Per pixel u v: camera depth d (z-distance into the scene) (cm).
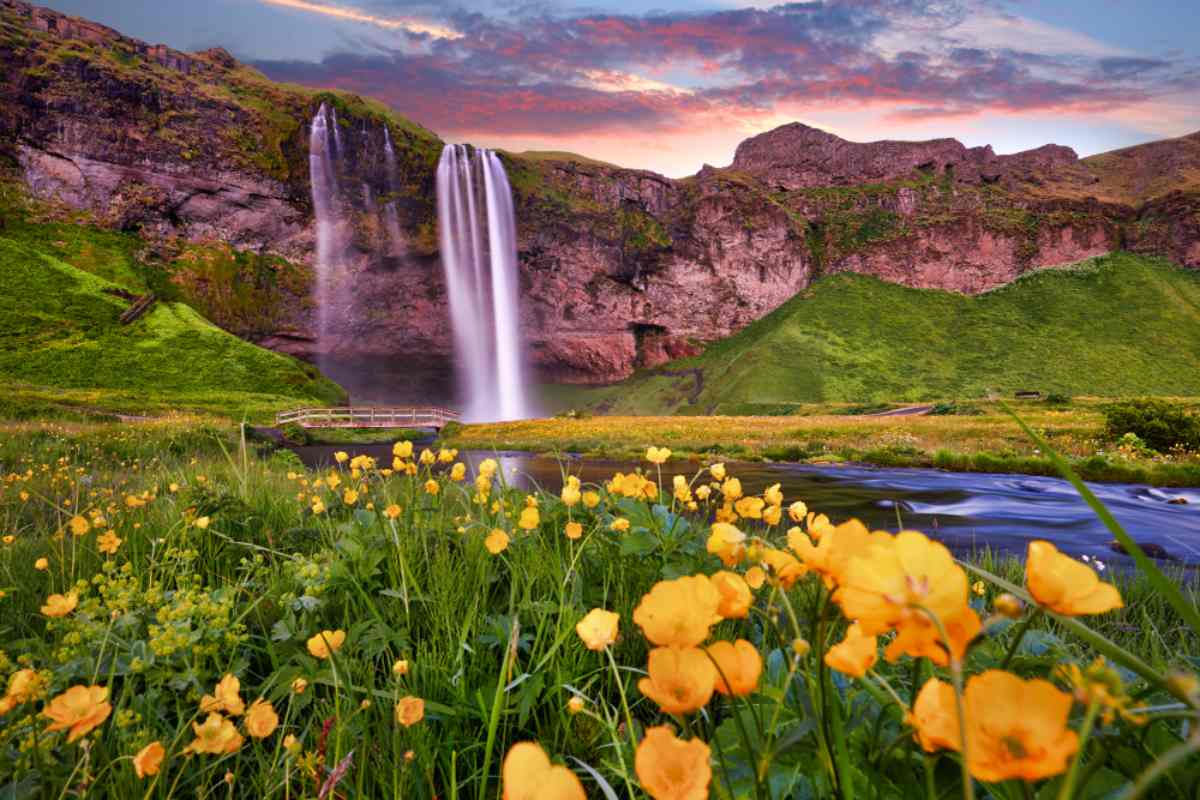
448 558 255
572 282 13800
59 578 274
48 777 108
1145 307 13788
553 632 196
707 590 59
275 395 6366
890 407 9931
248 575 261
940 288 15800
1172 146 18762
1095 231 16038
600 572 253
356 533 264
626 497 268
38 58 8619
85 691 76
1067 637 250
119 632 182
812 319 14538
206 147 9331
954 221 16112
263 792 130
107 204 8800
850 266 16150
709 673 53
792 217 16375
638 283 14612
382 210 10681
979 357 13162
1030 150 19788
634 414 13475
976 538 1007
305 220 10019
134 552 290
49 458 1032
